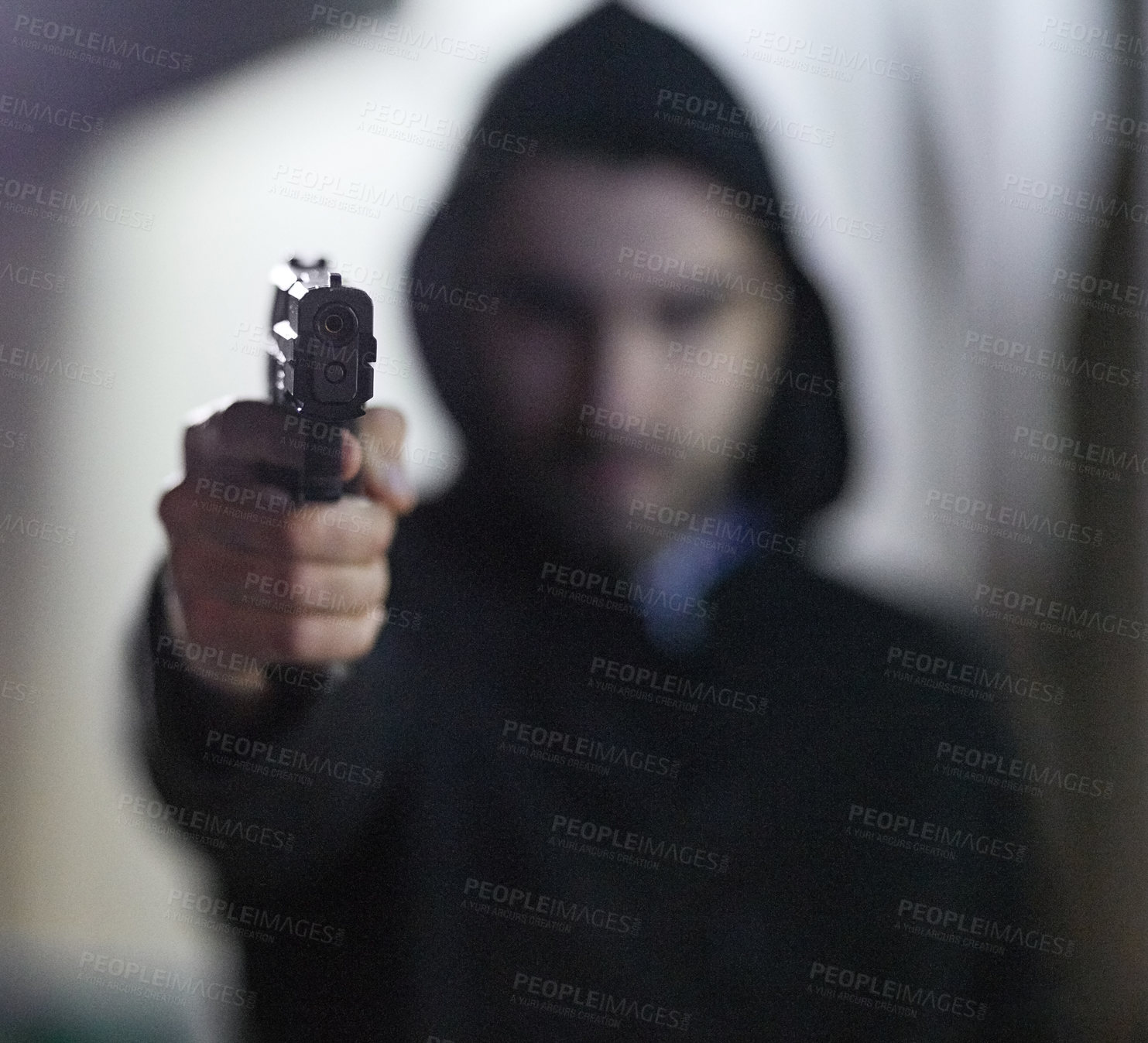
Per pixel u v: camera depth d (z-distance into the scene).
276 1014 1.44
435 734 1.42
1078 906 1.76
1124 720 1.85
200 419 1.21
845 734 1.51
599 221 1.45
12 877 1.68
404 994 1.41
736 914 1.46
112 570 1.75
